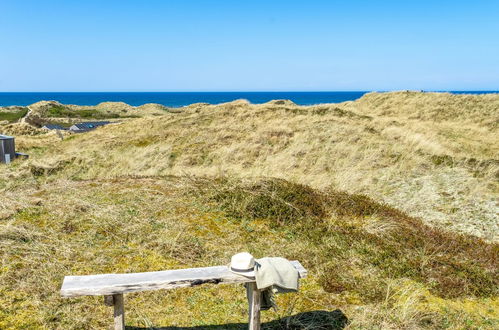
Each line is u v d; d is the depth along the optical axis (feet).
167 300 13.70
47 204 21.31
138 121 66.28
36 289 13.46
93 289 9.67
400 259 17.66
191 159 41.11
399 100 88.94
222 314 13.11
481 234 22.12
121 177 28.89
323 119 54.65
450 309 14.08
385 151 40.45
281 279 10.65
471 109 75.97
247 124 53.67
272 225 20.72
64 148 52.34
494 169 33.63
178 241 17.97
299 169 36.06
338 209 23.61
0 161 41.65
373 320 13.12
